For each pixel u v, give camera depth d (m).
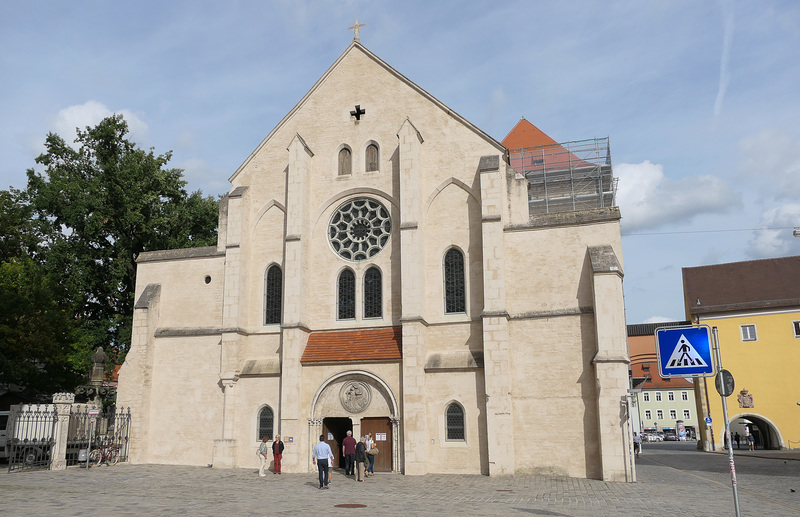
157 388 37.25
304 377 34.28
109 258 50.69
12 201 49.78
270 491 25.03
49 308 43.31
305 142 38.09
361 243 36.53
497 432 30.84
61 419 33.41
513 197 34.56
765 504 20.95
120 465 35.44
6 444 35.19
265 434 34.66
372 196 36.78
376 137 37.31
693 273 63.19
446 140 35.97
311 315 36.19
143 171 50.16
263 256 37.69
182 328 37.84
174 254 39.03
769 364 55.41
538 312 32.59
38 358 41.69
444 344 33.56
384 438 33.03
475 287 33.91
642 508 20.22
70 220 47.34
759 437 65.12
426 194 35.62
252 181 38.78
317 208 37.41
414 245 33.75
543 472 30.88
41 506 20.11
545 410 31.48
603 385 29.61
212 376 36.53
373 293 35.78
